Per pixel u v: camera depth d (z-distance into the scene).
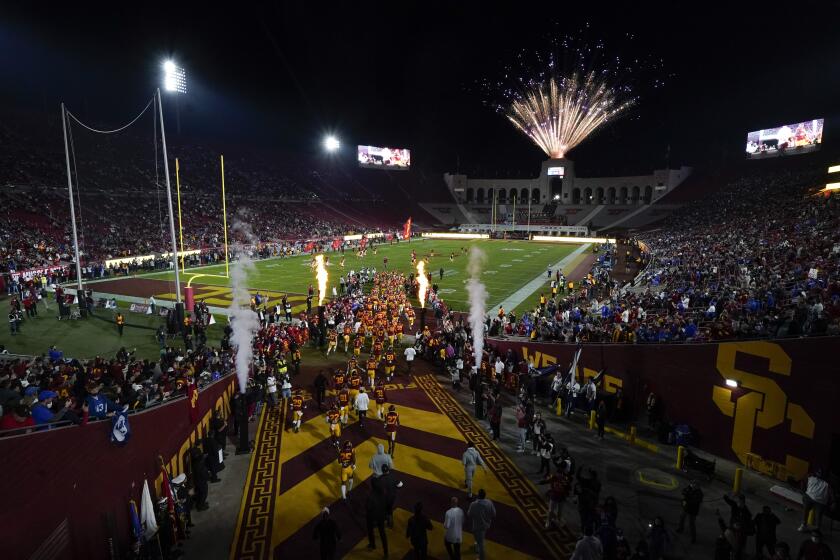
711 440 13.80
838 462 11.27
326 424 16.16
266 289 39.22
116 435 9.35
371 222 89.88
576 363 17.88
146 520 9.83
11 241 42.12
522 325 24.22
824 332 12.61
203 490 11.52
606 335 18.97
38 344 24.78
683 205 85.50
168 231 56.94
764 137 78.31
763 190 66.38
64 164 59.94
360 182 105.25
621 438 15.13
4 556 6.87
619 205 96.38
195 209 65.38
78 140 67.25
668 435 14.47
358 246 69.00
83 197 56.00
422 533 9.32
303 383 19.94
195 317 28.34
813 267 22.75
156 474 10.77
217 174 78.69
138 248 49.97
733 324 15.38
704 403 13.97
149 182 66.38
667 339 16.62
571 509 11.57
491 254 61.50
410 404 17.83
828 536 10.27
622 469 13.25
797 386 11.90
